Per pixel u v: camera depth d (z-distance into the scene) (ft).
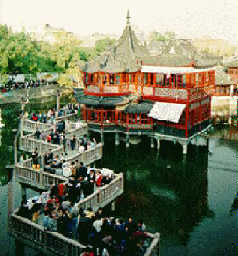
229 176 140.26
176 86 157.89
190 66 156.76
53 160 110.42
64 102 290.56
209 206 116.26
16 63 317.42
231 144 181.57
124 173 143.95
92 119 176.24
